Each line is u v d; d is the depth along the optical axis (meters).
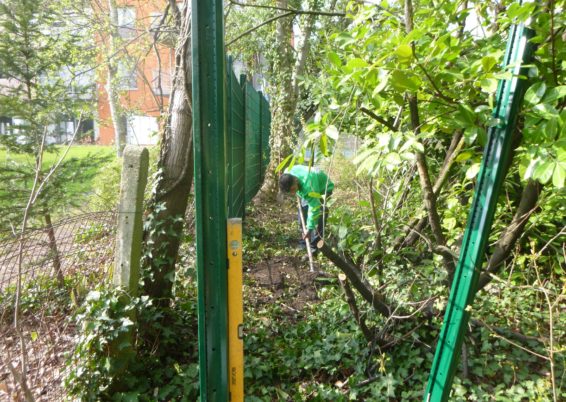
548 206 2.34
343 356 3.26
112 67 11.16
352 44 2.32
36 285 3.07
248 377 3.09
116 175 6.45
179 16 4.09
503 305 3.52
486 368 3.11
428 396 2.24
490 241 2.95
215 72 1.91
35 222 4.78
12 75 4.96
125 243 2.93
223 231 2.01
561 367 3.13
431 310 3.09
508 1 2.13
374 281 3.11
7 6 4.66
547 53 1.85
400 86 1.80
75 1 10.06
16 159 4.88
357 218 3.28
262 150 11.57
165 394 2.90
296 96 9.49
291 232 7.31
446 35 1.85
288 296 4.69
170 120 3.48
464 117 1.89
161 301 3.46
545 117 1.69
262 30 11.24
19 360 2.80
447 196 2.98
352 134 3.42
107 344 2.77
